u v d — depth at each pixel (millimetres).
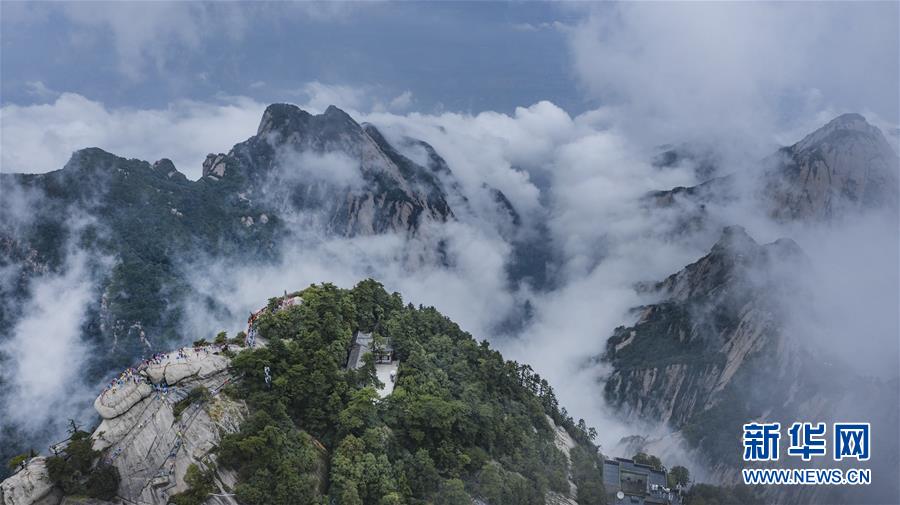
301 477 133625
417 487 150500
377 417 157875
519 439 195750
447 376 191500
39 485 128125
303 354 156750
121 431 133625
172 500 126625
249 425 135500
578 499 196250
